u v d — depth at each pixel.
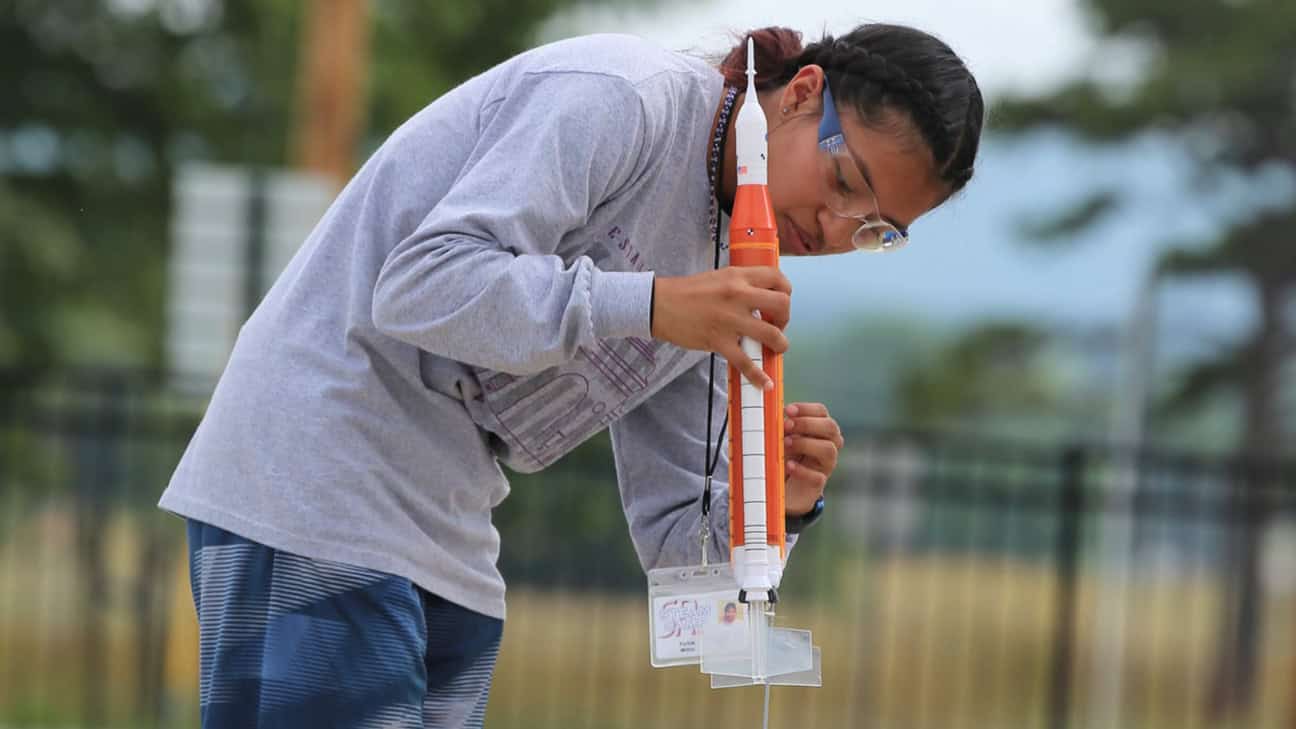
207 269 25.81
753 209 7.46
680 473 8.92
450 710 8.22
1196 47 50.03
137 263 60.53
